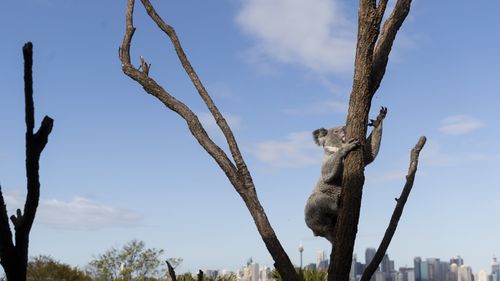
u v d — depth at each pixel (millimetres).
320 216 6812
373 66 5727
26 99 2576
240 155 5867
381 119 6754
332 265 5379
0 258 2648
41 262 22078
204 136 5891
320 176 6871
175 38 6180
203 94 6070
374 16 5383
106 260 23078
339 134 6992
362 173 5445
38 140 2629
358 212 5402
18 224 2672
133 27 6137
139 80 5965
